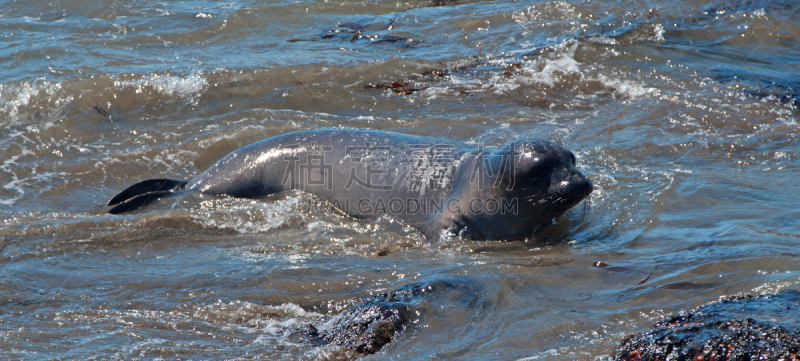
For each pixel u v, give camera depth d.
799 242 8.21
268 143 11.27
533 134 13.39
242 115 14.26
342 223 10.20
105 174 11.97
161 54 17.27
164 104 14.72
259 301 7.63
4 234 9.23
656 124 13.80
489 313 6.96
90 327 6.93
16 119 13.80
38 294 7.66
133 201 10.57
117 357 6.30
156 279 8.13
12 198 10.90
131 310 7.38
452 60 17.70
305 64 16.72
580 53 18.05
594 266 8.15
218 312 7.38
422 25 20.16
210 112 14.45
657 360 5.52
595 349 6.16
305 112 14.57
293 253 9.04
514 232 9.66
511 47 18.62
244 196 11.06
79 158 12.48
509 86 16.05
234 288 7.93
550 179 9.32
